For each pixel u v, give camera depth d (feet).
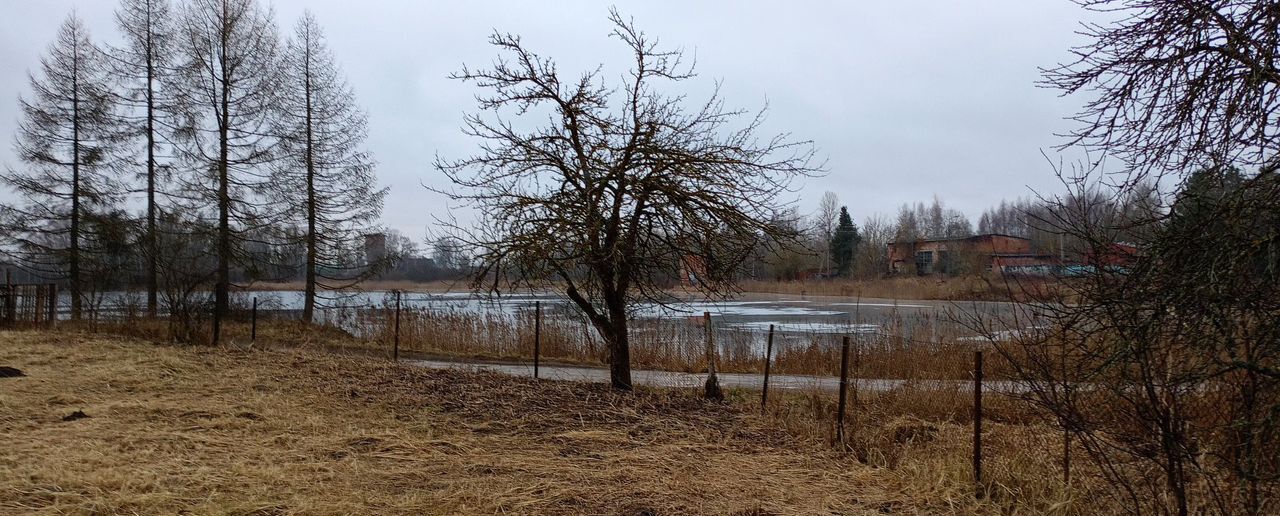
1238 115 14.25
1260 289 12.97
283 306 76.13
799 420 27.81
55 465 18.07
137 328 48.42
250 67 70.79
